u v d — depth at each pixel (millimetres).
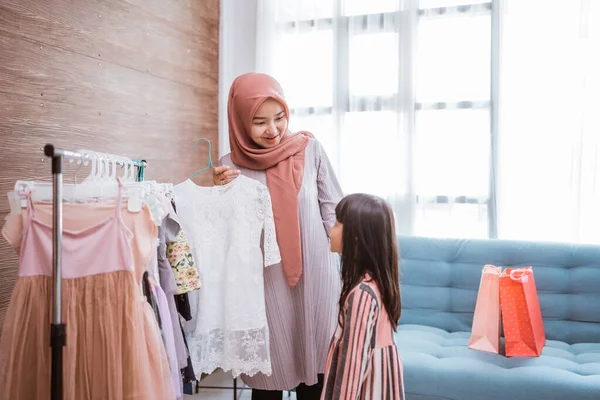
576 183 2730
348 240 1441
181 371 1724
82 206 1396
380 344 1403
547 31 2783
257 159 1939
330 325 1949
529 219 2840
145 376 1391
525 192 2844
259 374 1909
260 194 1840
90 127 2184
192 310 1854
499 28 2852
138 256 1435
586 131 2717
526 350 2139
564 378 1901
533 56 2811
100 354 1384
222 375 2959
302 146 2012
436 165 2988
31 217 1382
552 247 2512
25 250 1380
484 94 2906
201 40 3062
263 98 1890
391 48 3055
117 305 1394
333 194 2066
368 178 3100
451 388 1991
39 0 1920
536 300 2277
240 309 1809
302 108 3223
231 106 2014
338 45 3146
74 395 1346
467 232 2943
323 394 1442
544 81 2795
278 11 3234
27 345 1379
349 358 1312
